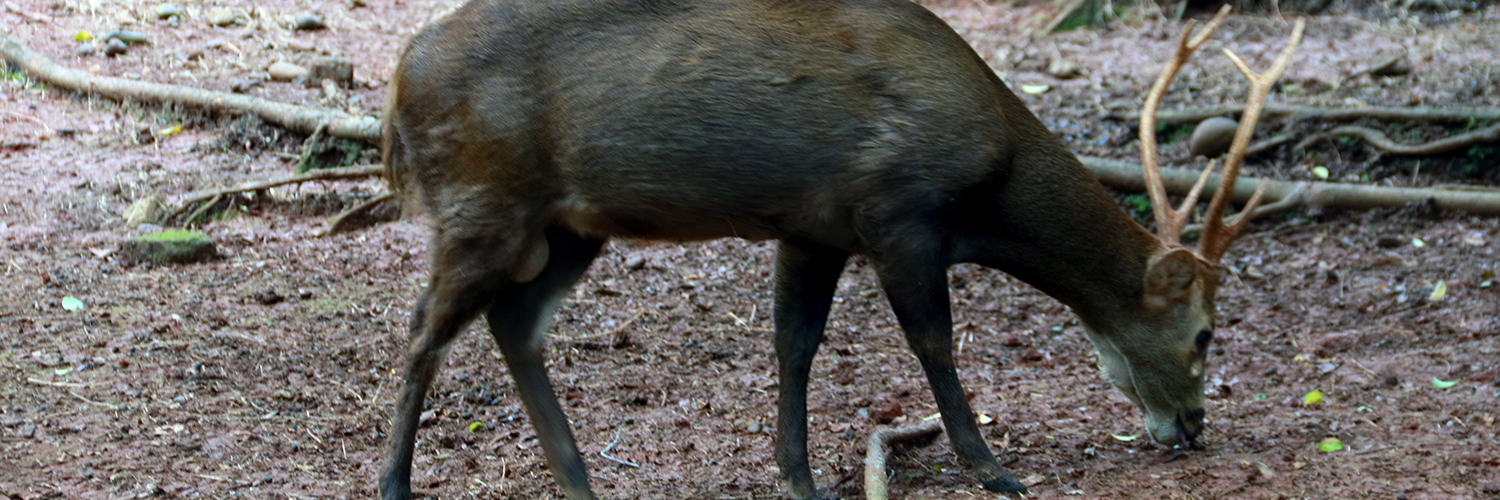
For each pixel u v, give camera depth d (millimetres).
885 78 5168
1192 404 6035
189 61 14602
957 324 8664
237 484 6035
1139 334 5918
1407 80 13789
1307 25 17234
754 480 6188
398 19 17375
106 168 11383
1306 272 9500
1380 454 6074
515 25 5215
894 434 6340
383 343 8008
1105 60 15617
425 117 5293
